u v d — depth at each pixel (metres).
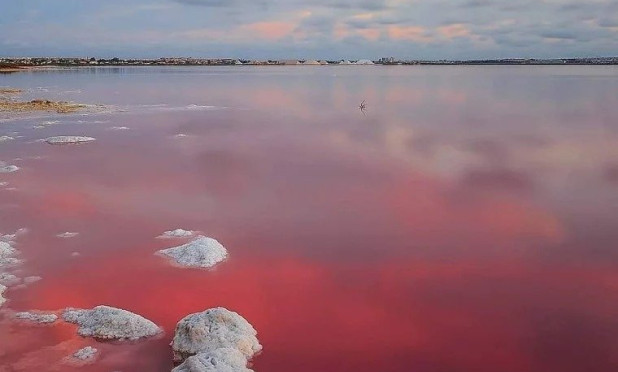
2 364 9.42
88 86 80.69
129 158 25.80
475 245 14.85
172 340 10.09
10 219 16.67
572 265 13.56
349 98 62.84
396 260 13.90
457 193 19.86
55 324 10.62
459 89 77.88
